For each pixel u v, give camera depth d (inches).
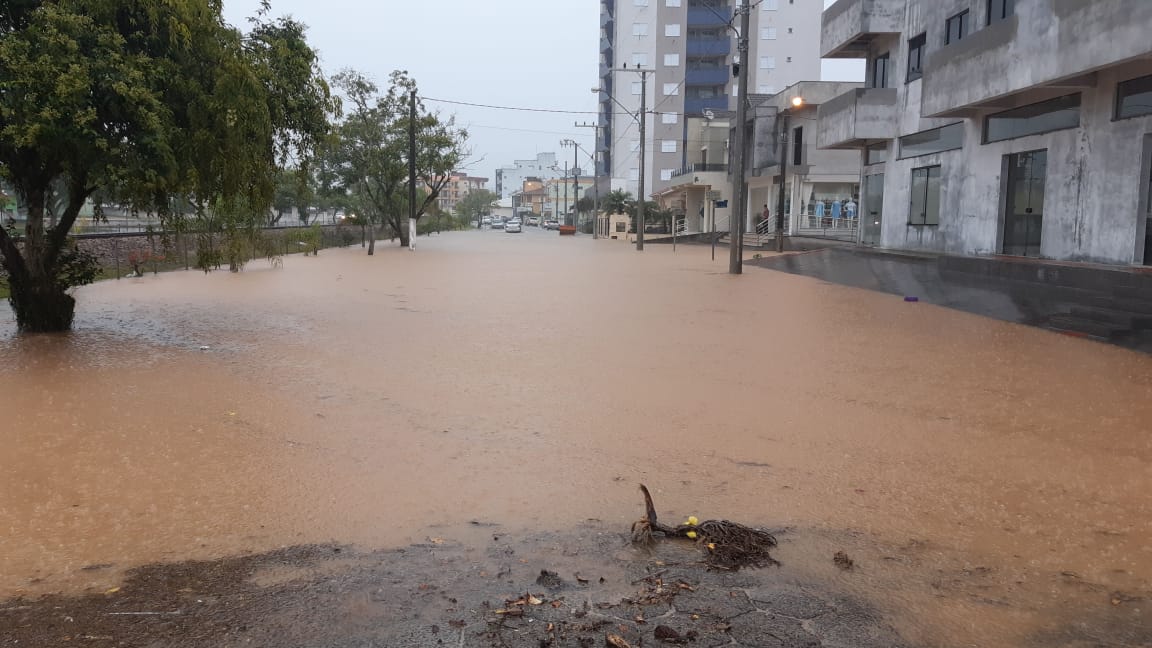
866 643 131.2
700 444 249.8
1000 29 647.1
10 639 130.5
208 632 133.5
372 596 147.0
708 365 381.1
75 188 460.4
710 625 136.5
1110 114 602.5
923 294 674.8
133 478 213.5
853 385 337.4
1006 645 131.1
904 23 1002.7
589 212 3599.9
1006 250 774.5
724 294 713.0
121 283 786.8
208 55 435.8
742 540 171.0
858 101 1033.5
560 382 341.4
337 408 292.8
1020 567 161.2
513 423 274.1
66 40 374.3
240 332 474.0
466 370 366.0
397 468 224.1
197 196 463.8
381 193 1724.9
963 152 844.0
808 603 145.1
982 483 213.3
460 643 130.3
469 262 1159.6
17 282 463.8
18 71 367.2
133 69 395.9
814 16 3110.2
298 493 202.8
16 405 293.1
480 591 149.4
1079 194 642.2
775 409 295.9
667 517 188.1
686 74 3152.1
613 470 223.8
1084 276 547.5
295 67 503.8
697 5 3164.4
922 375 358.0
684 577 155.7
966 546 171.5
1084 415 286.4
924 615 140.9
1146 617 140.9
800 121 1659.7
